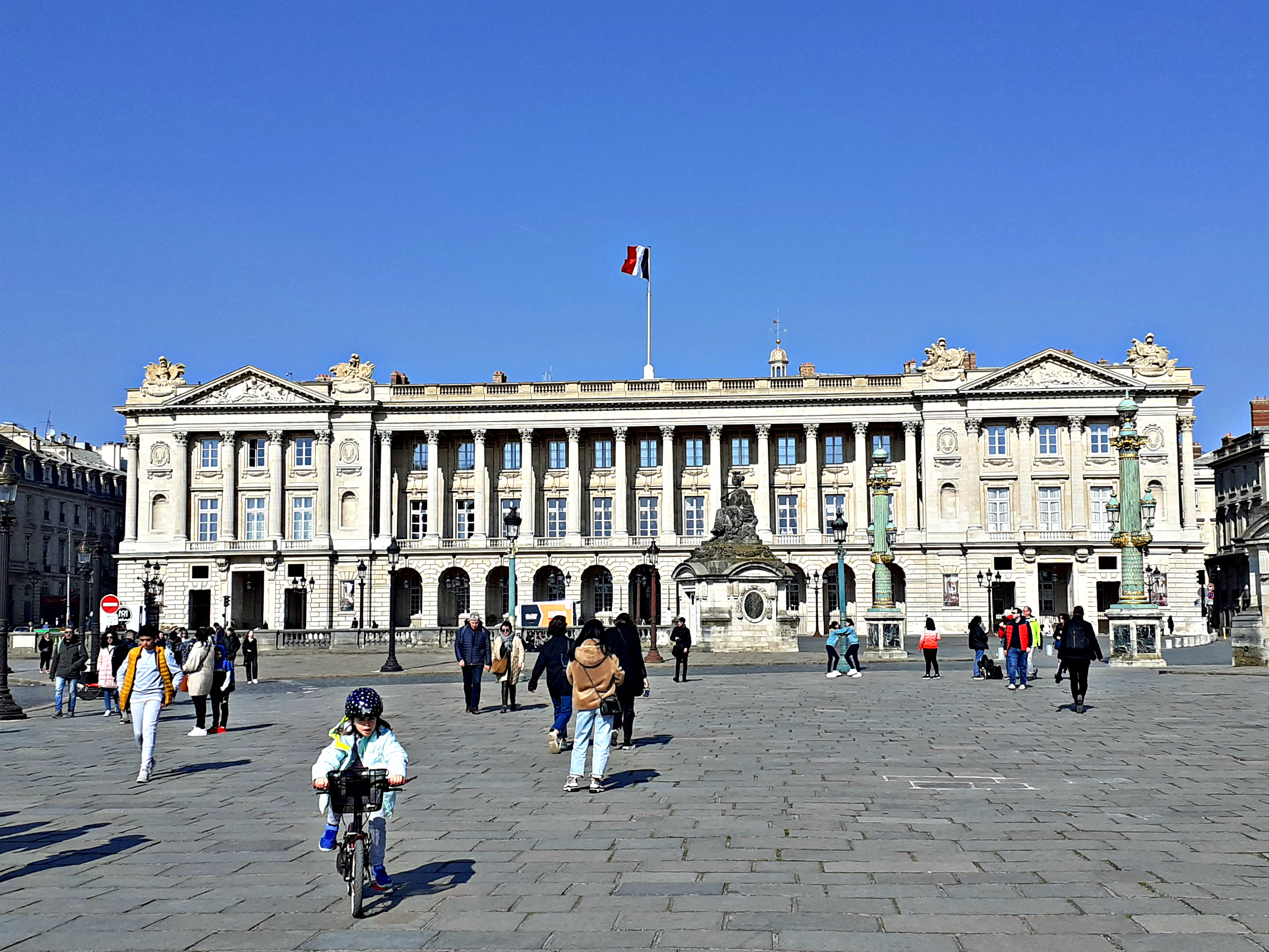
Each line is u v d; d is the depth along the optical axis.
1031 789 17.61
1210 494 133.62
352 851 11.32
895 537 103.75
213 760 23.08
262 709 34.94
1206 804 16.28
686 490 109.50
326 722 30.34
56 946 10.54
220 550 106.75
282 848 14.58
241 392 108.25
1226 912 10.91
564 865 13.13
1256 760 20.42
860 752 21.83
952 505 104.44
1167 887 11.82
